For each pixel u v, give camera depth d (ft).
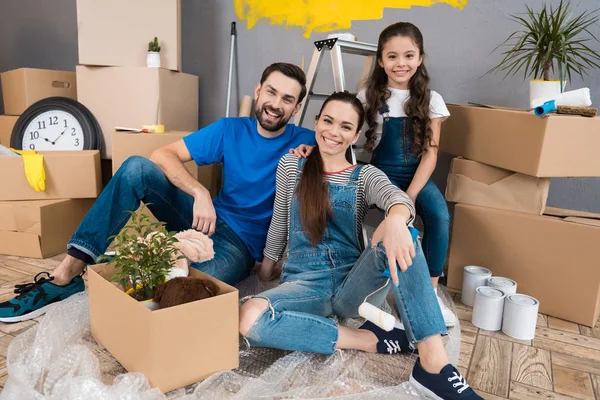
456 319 5.16
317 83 8.09
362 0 7.54
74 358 3.91
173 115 7.97
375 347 4.45
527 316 4.93
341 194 4.64
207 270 5.08
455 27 7.09
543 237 5.57
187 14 8.73
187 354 3.70
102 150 7.82
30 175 6.64
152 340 3.48
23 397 3.51
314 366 4.21
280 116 5.26
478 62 7.07
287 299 4.24
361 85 7.01
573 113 5.30
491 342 4.92
